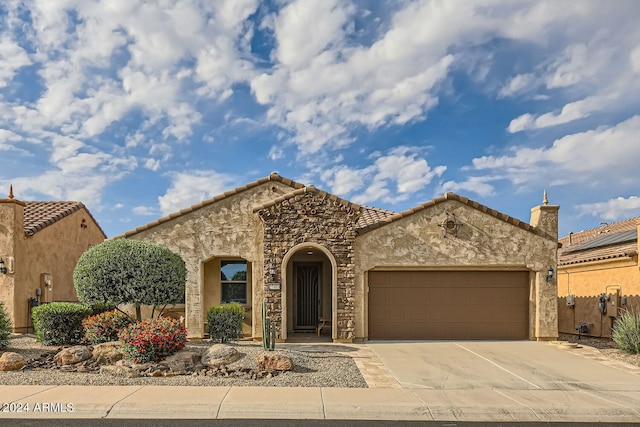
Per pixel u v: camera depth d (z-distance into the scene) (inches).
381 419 327.6
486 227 657.6
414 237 653.9
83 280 500.1
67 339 530.0
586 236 1128.2
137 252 510.0
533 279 660.1
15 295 658.8
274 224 635.5
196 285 660.7
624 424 324.2
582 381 432.1
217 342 568.7
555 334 649.6
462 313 661.9
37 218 778.2
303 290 751.1
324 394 372.2
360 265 648.4
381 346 605.3
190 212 671.1
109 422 312.8
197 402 344.8
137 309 543.2
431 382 422.6
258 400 351.6
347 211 641.0
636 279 687.1
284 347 577.3
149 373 426.3
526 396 379.6
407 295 663.1
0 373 428.5
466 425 318.0
